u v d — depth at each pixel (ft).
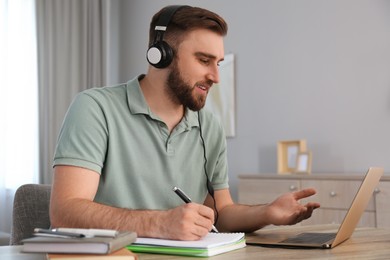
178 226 3.35
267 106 12.76
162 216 3.46
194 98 4.50
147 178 4.66
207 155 5.15
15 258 3.10
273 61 12.64
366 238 4.14
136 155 4.65
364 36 10.76
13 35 15.71
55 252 2.67
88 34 17.16
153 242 3.28
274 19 12.64
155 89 4.72
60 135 4.31
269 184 10.80
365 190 3.87
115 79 18.07
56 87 16.43
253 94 13.11
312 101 11.74
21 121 15.66
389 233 4.49
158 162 4.72
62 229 2.93
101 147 4.38
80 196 3.93
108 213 3.58
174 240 3.36
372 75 10.60
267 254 3.27
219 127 5.34
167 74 4.57
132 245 3.31
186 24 4.42
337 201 9.44
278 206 4.43
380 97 10.45
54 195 3.94
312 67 11.76
